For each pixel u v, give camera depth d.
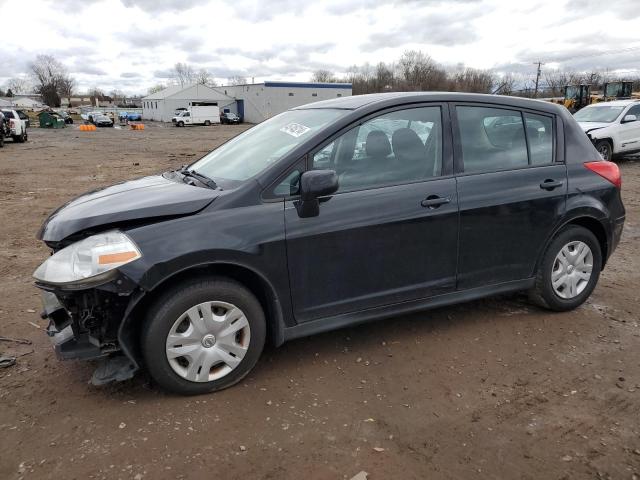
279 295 3.23
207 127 57.44
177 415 2.95
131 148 24.83
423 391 3.23
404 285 3.63
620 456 2.65
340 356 3.65
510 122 4.05
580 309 4.48
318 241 3.27
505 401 3.13
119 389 3.21
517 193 3.92
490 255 3.92
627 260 5.95
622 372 3.46
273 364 3.54
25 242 6.84
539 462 2.60
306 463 2.58
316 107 4.00
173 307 2.97
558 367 3.53
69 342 3.01
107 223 2.93
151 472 2.50
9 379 3.33
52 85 121.00
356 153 3.47
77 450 2.65
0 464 2.55
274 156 3.41
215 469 2.53
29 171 14.93
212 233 2.99
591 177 4.28
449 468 2.56
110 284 2.78
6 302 4.63
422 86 76.44
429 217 3.59
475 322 4.20
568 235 4.22
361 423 2.90
